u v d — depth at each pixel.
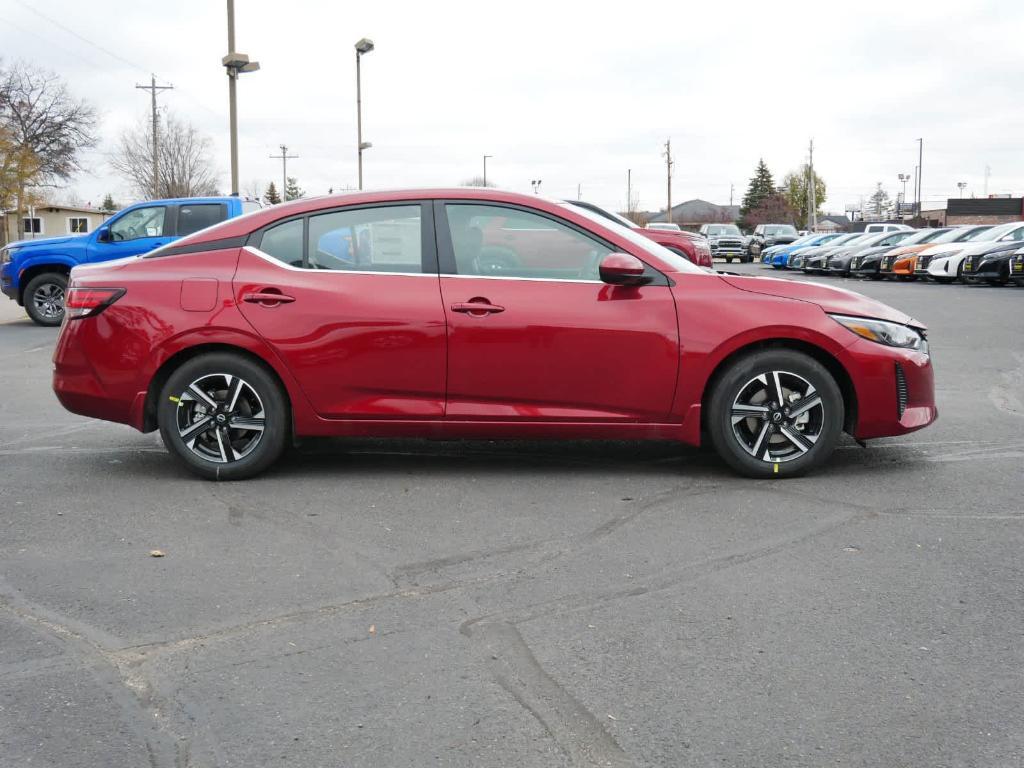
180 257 5.38
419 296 5.20
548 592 3.68
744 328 5.12
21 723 2.71
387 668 3.04
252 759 2.53
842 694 2.86
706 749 2.56
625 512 4.73
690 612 3.48
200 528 4.51
